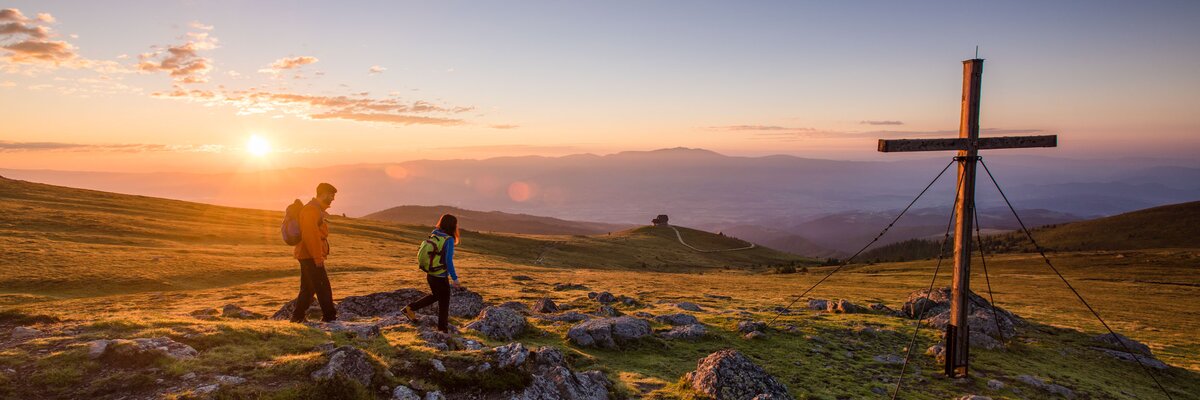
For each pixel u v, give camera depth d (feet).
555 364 29.81
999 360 55.88
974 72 43.29
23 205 240.32
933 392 43.75
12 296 87.51
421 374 25.59
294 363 23.63
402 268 172.86
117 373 21.29
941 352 53.52
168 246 184.44
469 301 58.34
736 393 31.76
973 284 219.41
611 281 161.58
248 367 23.27
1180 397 53.47
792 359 48.34
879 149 43.27
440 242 36.96
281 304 75.56
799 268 382.22
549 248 408.05
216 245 204.95
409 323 39.45
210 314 47.37
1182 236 565.12
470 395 24.82
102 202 304.09
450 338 33.68
